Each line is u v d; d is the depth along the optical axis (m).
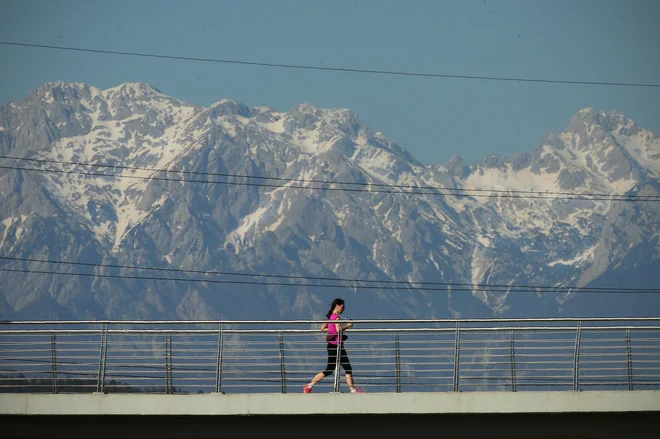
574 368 64.25
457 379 64.00
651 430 53.94
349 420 59.78
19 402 64.69
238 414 63.34
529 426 55.91
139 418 61.94
